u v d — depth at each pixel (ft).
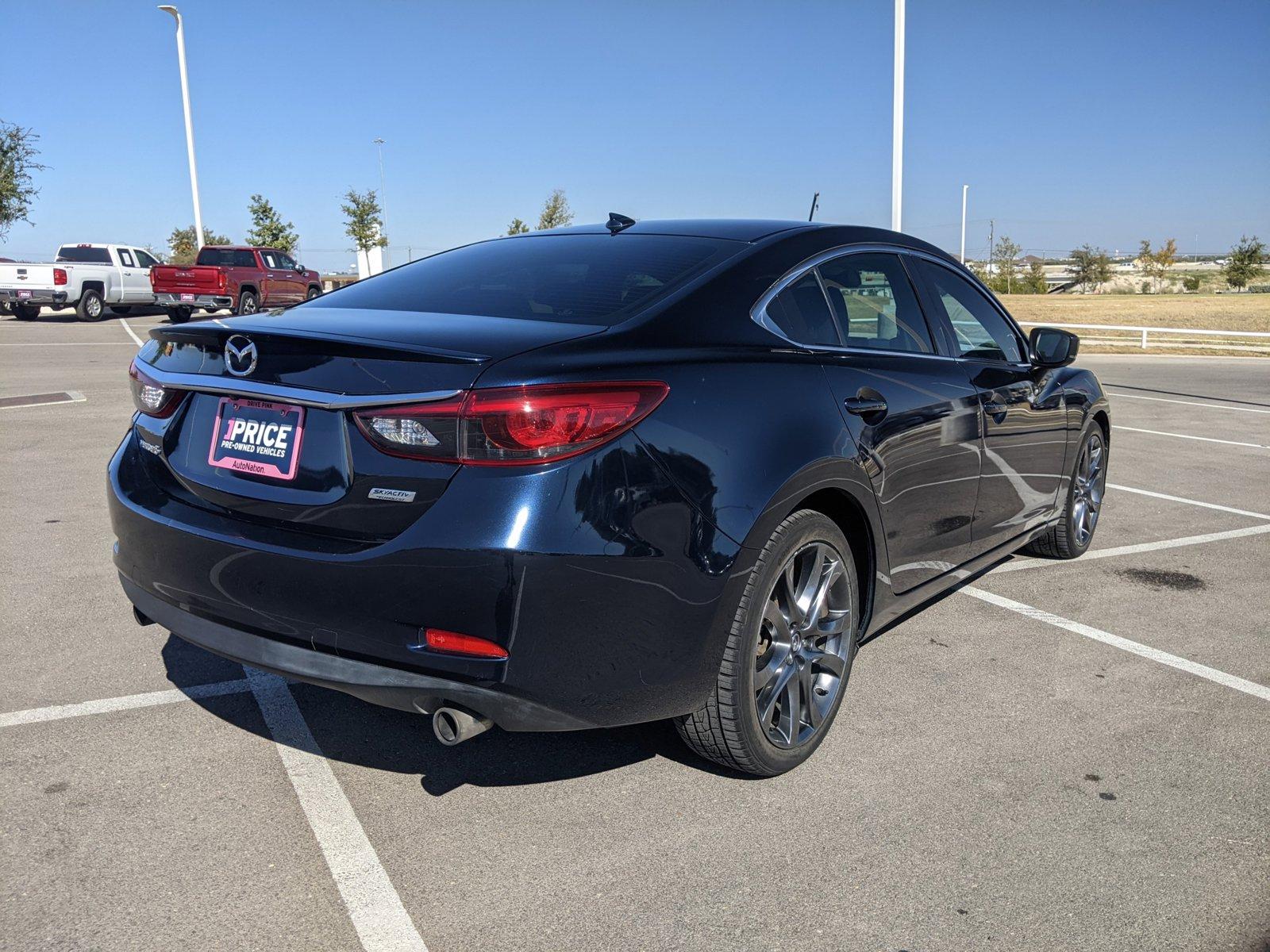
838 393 10.27
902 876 8.40
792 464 9.30
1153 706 11.82
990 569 17.38
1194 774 10.19
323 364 8.36
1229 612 15.23
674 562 8.36
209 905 7.86
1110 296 278.05
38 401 34.71
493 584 7.72
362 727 10.93
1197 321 126.82
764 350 9.77
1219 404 43.29
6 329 71.56
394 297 10.40
